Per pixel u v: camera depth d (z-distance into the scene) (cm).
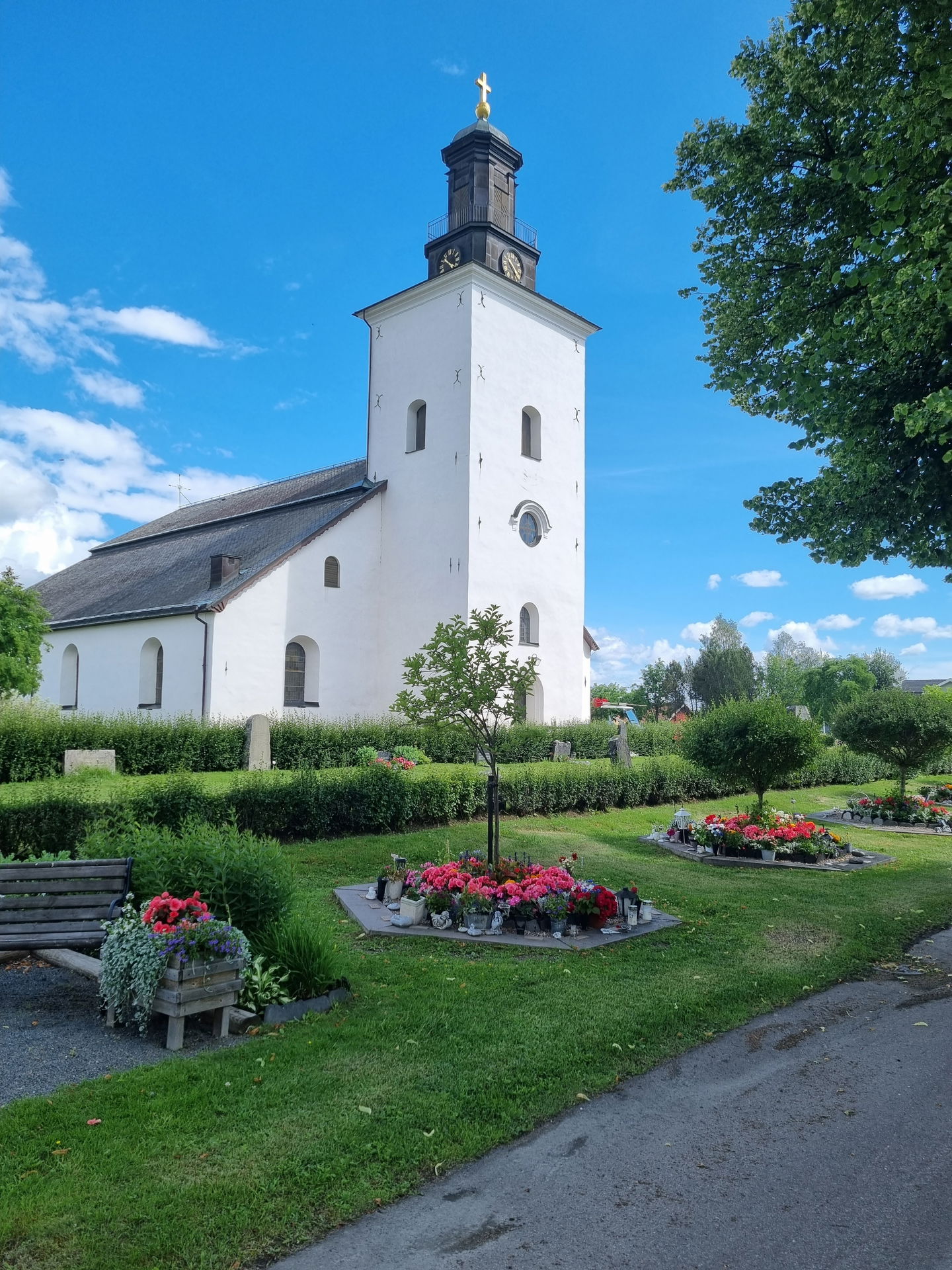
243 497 3981
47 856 808
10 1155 389
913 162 893
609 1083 505
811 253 1157
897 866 1295
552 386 3008
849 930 883
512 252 2942
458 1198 380
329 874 1043
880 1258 344
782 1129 456
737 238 1229
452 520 2684
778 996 678
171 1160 390
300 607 2591
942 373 1015
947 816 1766
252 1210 357
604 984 671
